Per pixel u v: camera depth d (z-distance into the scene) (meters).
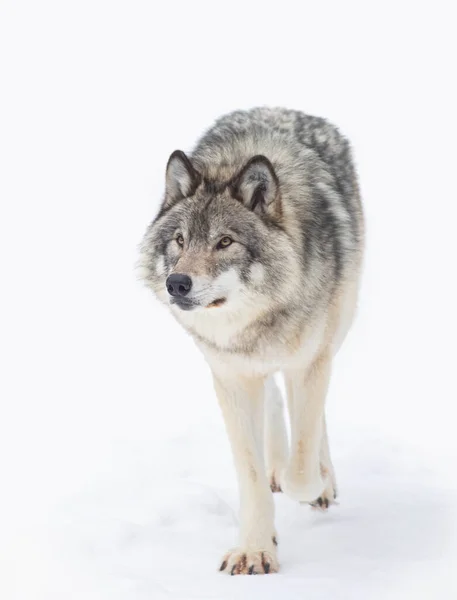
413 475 16.45
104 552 12.41
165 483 15.30
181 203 12.59
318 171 13.72
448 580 10.71
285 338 12.51
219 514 14.09
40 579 11.33
